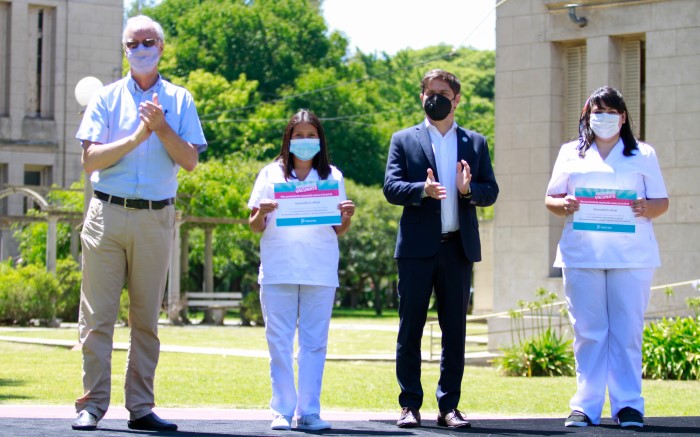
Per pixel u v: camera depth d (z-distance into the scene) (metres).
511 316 40.28
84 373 16.77
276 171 17.98
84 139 16.86
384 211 116.44
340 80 144.62
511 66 43.09
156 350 17.17
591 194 18.19
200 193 78.75
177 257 72.19
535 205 42.53
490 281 73.31
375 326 72.25
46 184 99.75
